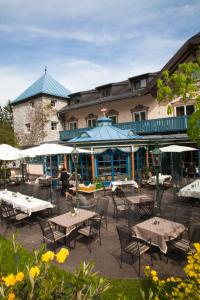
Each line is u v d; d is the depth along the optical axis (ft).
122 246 21.71
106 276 19.74
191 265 11.00
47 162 85.46
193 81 16.71
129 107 86.89
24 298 8.21
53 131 106.32
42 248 10.68
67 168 66.59
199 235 20.85
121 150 59.06
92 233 25.44
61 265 21.68
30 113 109.09
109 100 88.63
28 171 98.32
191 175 65.26
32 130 107.45
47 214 37.27
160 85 17.24
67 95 112.78
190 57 57.88
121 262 21.33
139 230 22.58
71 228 25.88
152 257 22.79
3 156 50.03
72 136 91.56
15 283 8.32
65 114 109.50
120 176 57.77
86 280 8.62
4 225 33.83
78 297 8.39
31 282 8.18
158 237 20.99
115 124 83.56
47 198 44.16
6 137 83.71
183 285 10.72
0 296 7.90
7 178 73.05
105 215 31.81
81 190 48.96
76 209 29.01
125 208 35.19
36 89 109.70
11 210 33.09
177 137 62.54
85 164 61.82
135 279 19.13
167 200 44.34
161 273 20.04
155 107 79.46
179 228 22.39
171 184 53.16
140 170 61.36
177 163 70.59
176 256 22.81
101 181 56.54
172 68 58.80
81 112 102.58
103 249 25.12
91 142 57.00
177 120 67.82
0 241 27.27
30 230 31.50
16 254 11.96
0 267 12.91
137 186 50.06
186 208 38.27
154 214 34.32
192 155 69.10
